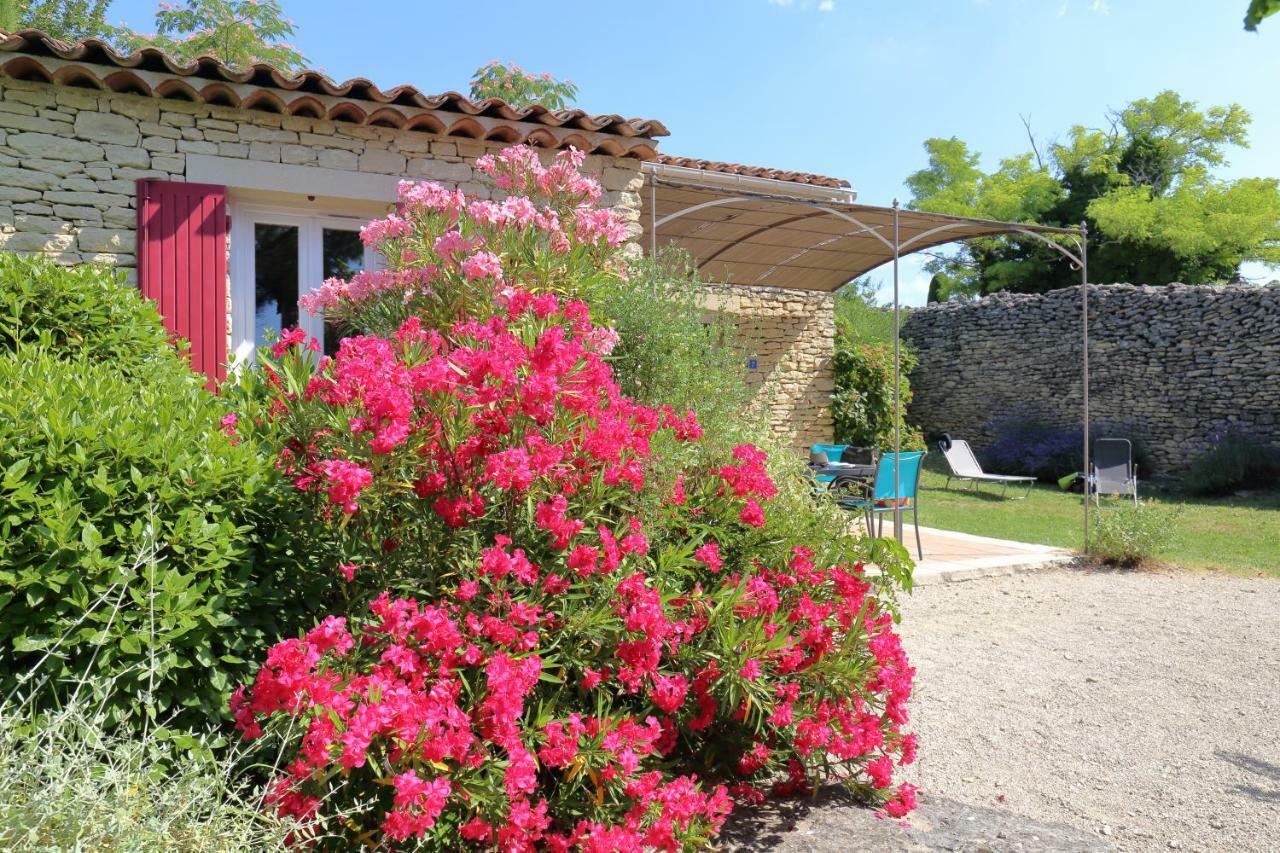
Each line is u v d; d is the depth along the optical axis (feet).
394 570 8.21
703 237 32.45
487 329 9.30
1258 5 5.62
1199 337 46.47
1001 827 10.02
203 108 17.93
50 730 5.81
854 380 44.55
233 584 7.70
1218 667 17.02
